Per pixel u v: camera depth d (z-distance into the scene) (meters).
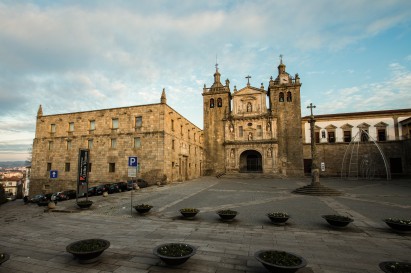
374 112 53.59
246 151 53.97
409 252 8.39
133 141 38.22
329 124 56.25
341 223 11.05
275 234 10.50
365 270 6.93
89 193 28.34
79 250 7.25
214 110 55.47
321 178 48.25
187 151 47.47
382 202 18.70
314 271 6.85
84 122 41.88
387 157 49.09
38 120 45.31
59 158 42.50
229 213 12.78
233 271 6.84
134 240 9.73
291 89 51.75
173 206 17.28
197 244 9.17
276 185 33.38
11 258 7.96
